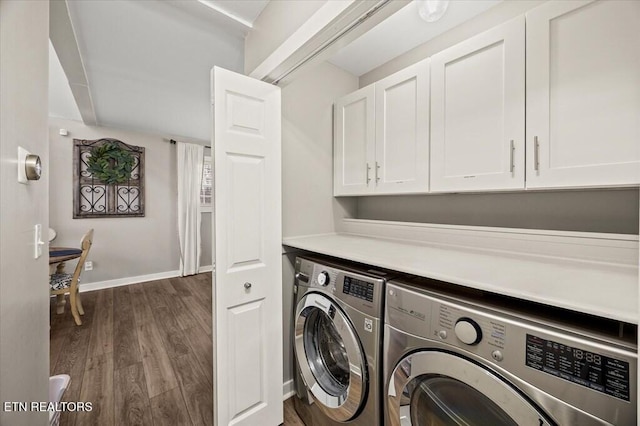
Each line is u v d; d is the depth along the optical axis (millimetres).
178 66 2330
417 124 1577
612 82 969
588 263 1095
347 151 1980
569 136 1063
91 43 1995
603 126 988
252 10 1614
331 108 2084
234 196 1378
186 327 2721
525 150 1176
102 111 3383
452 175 1428
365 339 1140
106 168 3984
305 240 1746
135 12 1667
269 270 1526
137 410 1618
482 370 778
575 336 654
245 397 1420
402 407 989
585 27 1021
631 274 929
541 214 1409
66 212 3756
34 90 773
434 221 1848
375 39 1798
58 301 3020
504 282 835
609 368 599
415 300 978
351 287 1226
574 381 636
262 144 1485
